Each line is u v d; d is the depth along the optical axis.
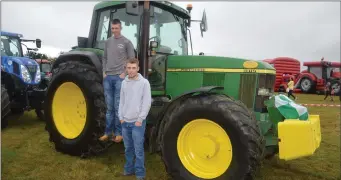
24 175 4.00
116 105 4.42
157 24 5.02
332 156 5.36
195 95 3.92
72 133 4.96
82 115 4.98
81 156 4.74
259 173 4.40
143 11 4.70
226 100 3.71
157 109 4.73
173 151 3.90
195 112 3.76
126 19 4.95
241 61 4.37
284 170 4.58
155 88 4.82
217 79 4.48
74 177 4.00
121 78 4.36
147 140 4.93
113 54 4.38
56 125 5.07
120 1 4.96
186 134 3.92
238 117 3.54
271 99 4.16
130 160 4.09
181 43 5.43
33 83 7.51
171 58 4.86
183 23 5.49
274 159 5.05
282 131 3.64
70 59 5.23
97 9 5.30
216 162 3.79
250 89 4.29
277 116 4.11
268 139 4.08
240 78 4.35
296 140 3.58
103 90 4.71
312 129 3.64
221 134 3.72
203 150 3.85
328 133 7.40
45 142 5.64
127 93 3.85
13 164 4.37
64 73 4.92
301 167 4.74
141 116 3.76
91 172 4.22
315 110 11.63
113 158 4.84
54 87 5.11
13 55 8.47
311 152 3.55
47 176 3.99
